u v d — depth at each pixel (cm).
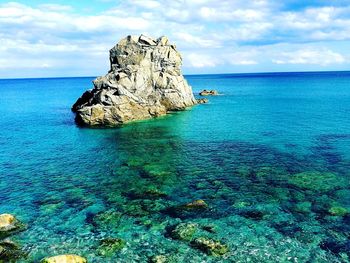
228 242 2177
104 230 2355
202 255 2038
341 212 2548
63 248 2134
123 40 8019
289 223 2411
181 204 2747
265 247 2116
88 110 6284
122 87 6850
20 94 16838
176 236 2247
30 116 8106
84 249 2122
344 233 2259
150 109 6981
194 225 2380
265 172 3459
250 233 2284
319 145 4488
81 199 2889
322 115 7106
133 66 7531
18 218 2548
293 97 11362
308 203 2722
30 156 4269
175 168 3659
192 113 7606
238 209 2642
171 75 8206
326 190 2969
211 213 2581
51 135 5569
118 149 4519
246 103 9688
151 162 3897
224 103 9694
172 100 8038
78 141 5056
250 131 5516
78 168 3734
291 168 3569
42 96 15175
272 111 7894
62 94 16425
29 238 2255
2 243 2166
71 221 2494
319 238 2208
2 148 4731
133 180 3322
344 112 7456
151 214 2584
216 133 5400
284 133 5303
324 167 3572
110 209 2684
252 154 4138
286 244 2147
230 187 3088
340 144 4512
